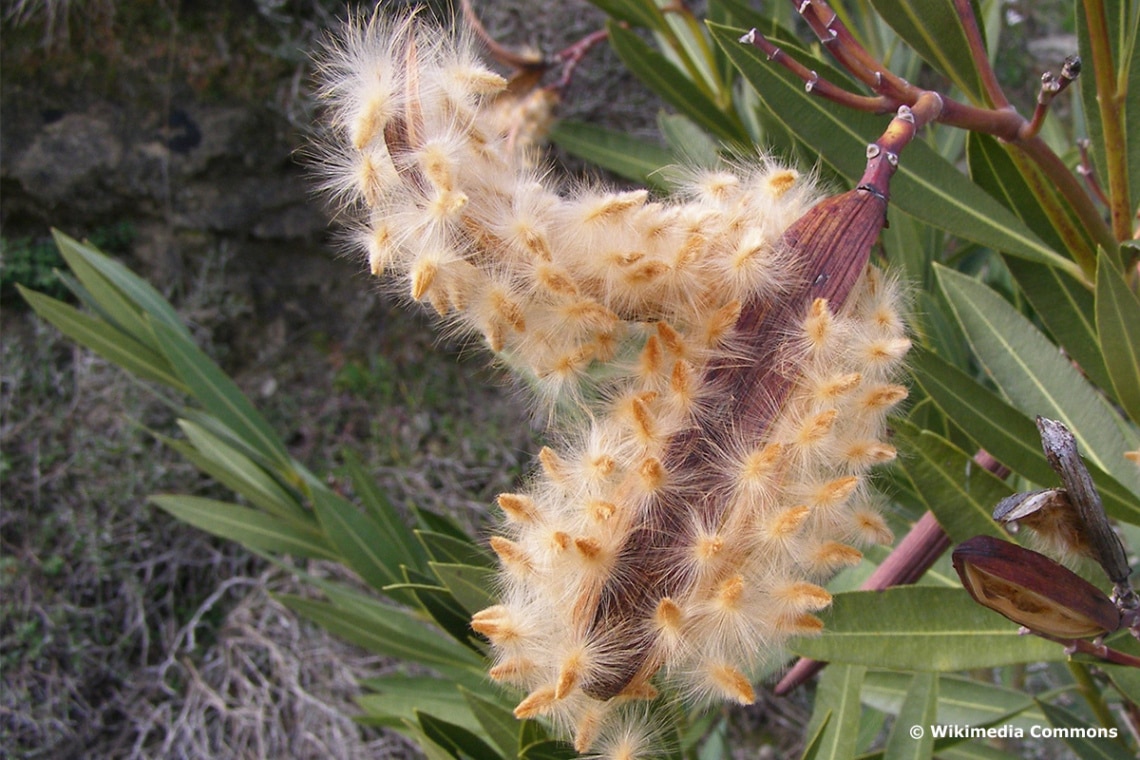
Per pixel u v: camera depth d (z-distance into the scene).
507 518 0.22
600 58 0.95
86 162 0.84
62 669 0.81
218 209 0.87
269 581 0.86
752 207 0.22
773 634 0.20
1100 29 0.28
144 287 0.50
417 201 0.21
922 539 0.32
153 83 0.84
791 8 0.54
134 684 0.83
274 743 0.81
